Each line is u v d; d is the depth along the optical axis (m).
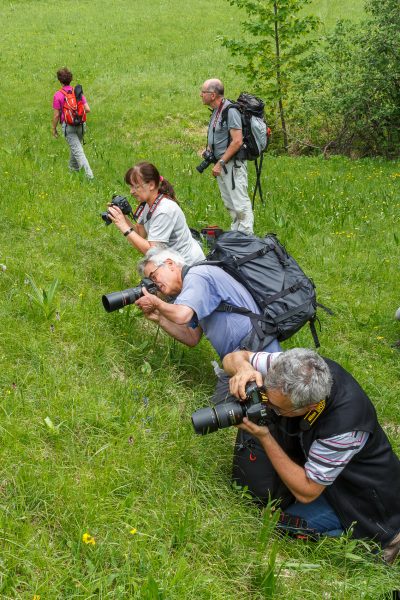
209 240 5.51
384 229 9.11
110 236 6.99
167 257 4.49
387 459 3.64
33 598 2.81
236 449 3.97
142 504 3.54
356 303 6.84
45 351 4.61
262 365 3.86
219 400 4.52
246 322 4.16
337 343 6.17
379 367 5.86
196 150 15.56
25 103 17.69
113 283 6.05
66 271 5.92
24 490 3.36
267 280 4.25
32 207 7.28
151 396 4.51
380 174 12.71
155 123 16.77
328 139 15.88
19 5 28.56
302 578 3.39
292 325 4.19
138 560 3.14
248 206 8.02
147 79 19.70
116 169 11.63
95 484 3.52
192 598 3.00
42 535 3.16
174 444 4.04
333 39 15.13
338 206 9.77
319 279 7.38
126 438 3.94
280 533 3.76
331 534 3.74
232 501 3.82
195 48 22.94
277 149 15.94
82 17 26.81
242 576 3.30
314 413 3.47
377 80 14.48
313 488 3.52
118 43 23.47
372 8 14.93
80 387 4.34
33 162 9.84
